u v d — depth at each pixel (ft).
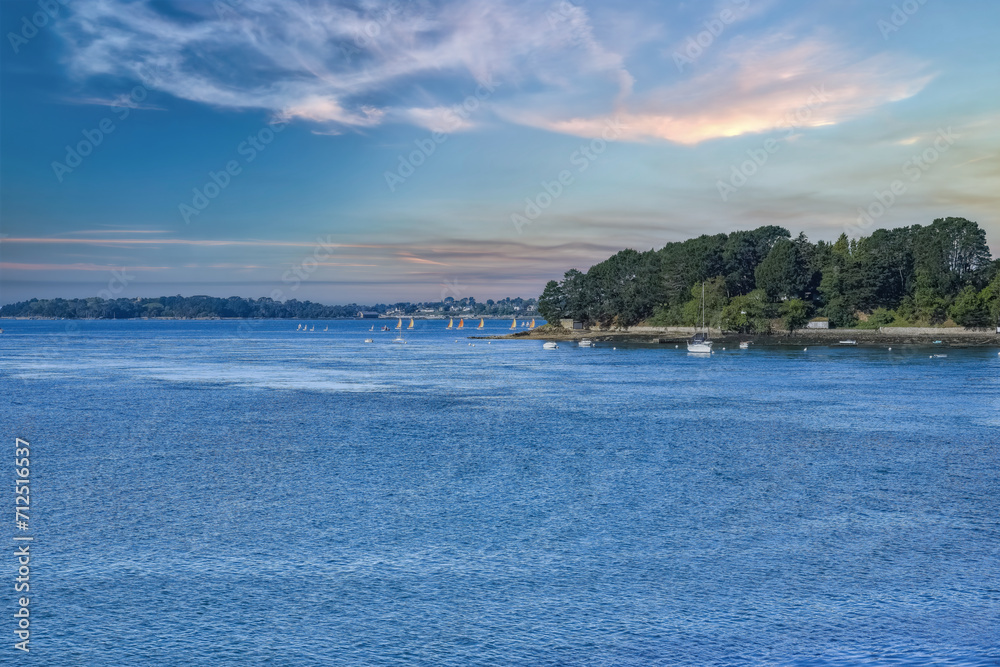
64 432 188.34
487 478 133.69
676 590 79.66
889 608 74.64
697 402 253.24
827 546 93.86
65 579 83.35
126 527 102.94
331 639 68.90
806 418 212.02
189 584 81.87
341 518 107.45
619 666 63.52
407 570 86.02
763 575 83.82
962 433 184.03
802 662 63.98
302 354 592.19
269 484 129.08
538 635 69.46
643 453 158.20
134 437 180.55
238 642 68.39
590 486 127.24
